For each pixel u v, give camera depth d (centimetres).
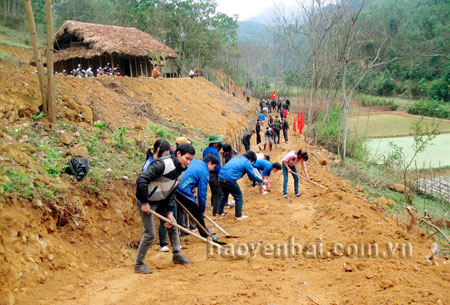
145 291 438
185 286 452
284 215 802
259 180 799
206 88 2723
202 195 653
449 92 5325
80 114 923
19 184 509
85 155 717
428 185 1557
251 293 416
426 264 467
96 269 509
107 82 1386
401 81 6272
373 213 867
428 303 351
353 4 2541
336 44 2373
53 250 481
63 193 563
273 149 1914
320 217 756
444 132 3362
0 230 428
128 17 5512
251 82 6594
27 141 677
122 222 634
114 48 2645
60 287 440
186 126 1529
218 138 828
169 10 5647
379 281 409
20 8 5181
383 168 1661
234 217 800
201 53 5691
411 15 5656
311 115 2486
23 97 810
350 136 2216
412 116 4478
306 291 422
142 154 878
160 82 1980
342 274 461
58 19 5247
